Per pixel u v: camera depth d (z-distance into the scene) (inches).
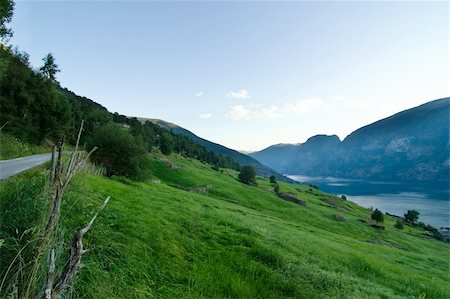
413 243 3361.2
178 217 724.0
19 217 282.7
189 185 3405.5
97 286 329.1
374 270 909.2
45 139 2546.8
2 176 637.9
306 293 494.3
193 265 480.1
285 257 636.7
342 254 1063.6
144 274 407.2
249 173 4911.4
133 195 878.4
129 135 1616.6
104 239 417.1
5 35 1421.0
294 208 3538.4
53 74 3565.5
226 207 1914.4
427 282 1021.8
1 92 2172.7
